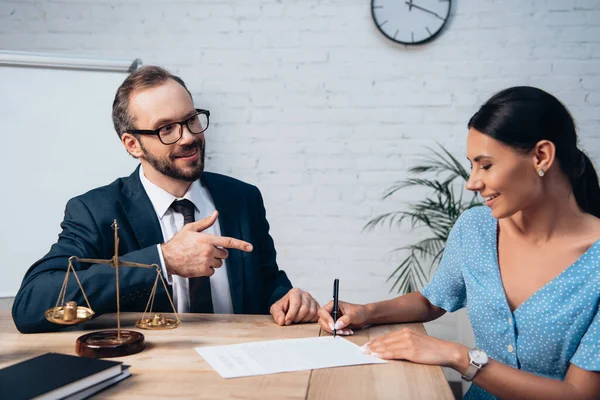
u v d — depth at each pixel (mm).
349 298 2848
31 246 2275
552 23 2729
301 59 2848
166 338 1137
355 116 2836
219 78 2875
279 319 1271
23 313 1188
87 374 810
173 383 872
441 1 2744
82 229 1441
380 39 2811
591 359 971
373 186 2836
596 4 2705
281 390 849
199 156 1494
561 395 955
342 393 846
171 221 1559
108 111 2344
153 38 2885
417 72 2799
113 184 1562
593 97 2715
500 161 1020
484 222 1240
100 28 2885
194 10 2873
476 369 974
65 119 2320
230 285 1567
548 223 1094
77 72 2334
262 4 2854
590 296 1028
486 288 1169
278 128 2863
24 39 2877
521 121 1005
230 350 1047
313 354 1031
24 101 2291
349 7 2820
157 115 1426
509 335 1124
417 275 2811
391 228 2832
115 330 1099
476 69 2770
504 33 2750
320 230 2859
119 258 1226
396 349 1023
